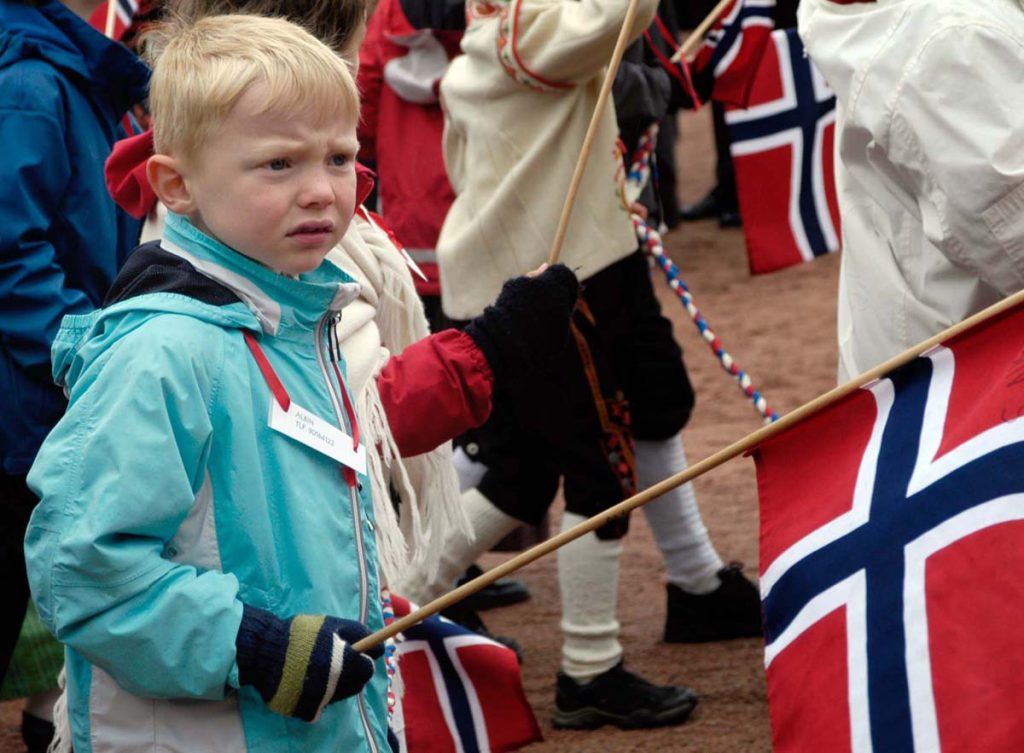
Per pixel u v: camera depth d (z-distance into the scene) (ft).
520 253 13.52
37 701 13.56
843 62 9.77
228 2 9.09
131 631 6.89
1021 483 7.68
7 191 11.29
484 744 10.85
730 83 15.19
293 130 7.40
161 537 7.05
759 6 15.10
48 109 11.44
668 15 24.64
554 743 13.84
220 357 7.32
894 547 7.97
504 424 14.10
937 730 7.54
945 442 8.04
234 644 6.97
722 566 15.85
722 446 22.31
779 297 31.17
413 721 10.81
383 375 9.18
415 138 16.98
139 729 7.34
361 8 9.41
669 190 35.76
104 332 7.39
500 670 10.85
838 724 7.89
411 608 10.77
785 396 24.76
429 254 17.08
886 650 7.80
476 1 13.67
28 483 7.14
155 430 6.97
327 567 7.48
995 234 9.12
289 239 7.50
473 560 14.42
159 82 7.61
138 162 9.37
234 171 7.40
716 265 33.94
